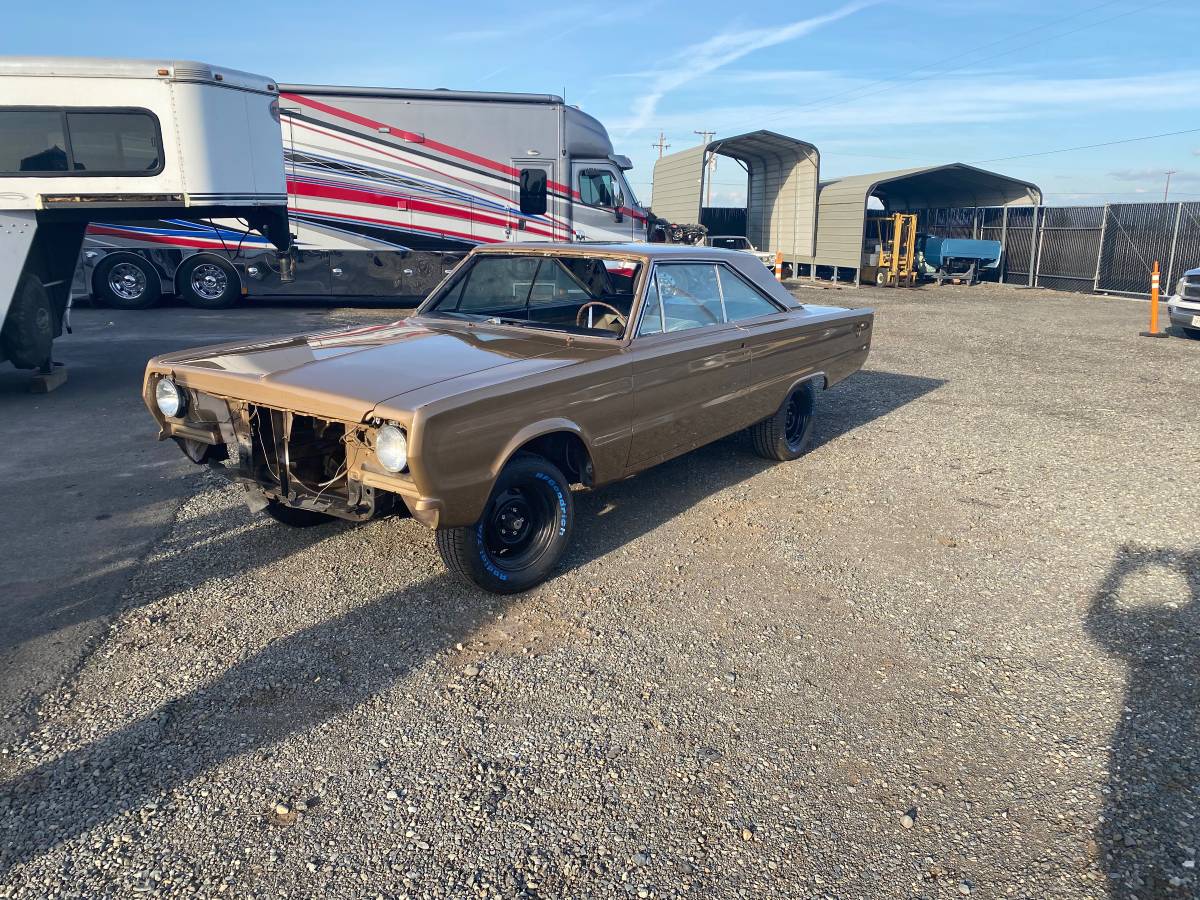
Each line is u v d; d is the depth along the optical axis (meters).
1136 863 2.53
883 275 23.58
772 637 3.80
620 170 16.23
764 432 6.13
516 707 3.24
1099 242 22.23
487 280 5.34
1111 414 8.07
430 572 4.35
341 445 3.98
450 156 15.45
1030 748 3.06
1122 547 4.85
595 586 4.26
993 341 13.04
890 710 3.28
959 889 2.44
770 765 2.95
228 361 4.16
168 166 8.24
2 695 3.22
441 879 2.43
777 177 26.33
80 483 5.62
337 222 15.38
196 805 2.69
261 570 4.35
